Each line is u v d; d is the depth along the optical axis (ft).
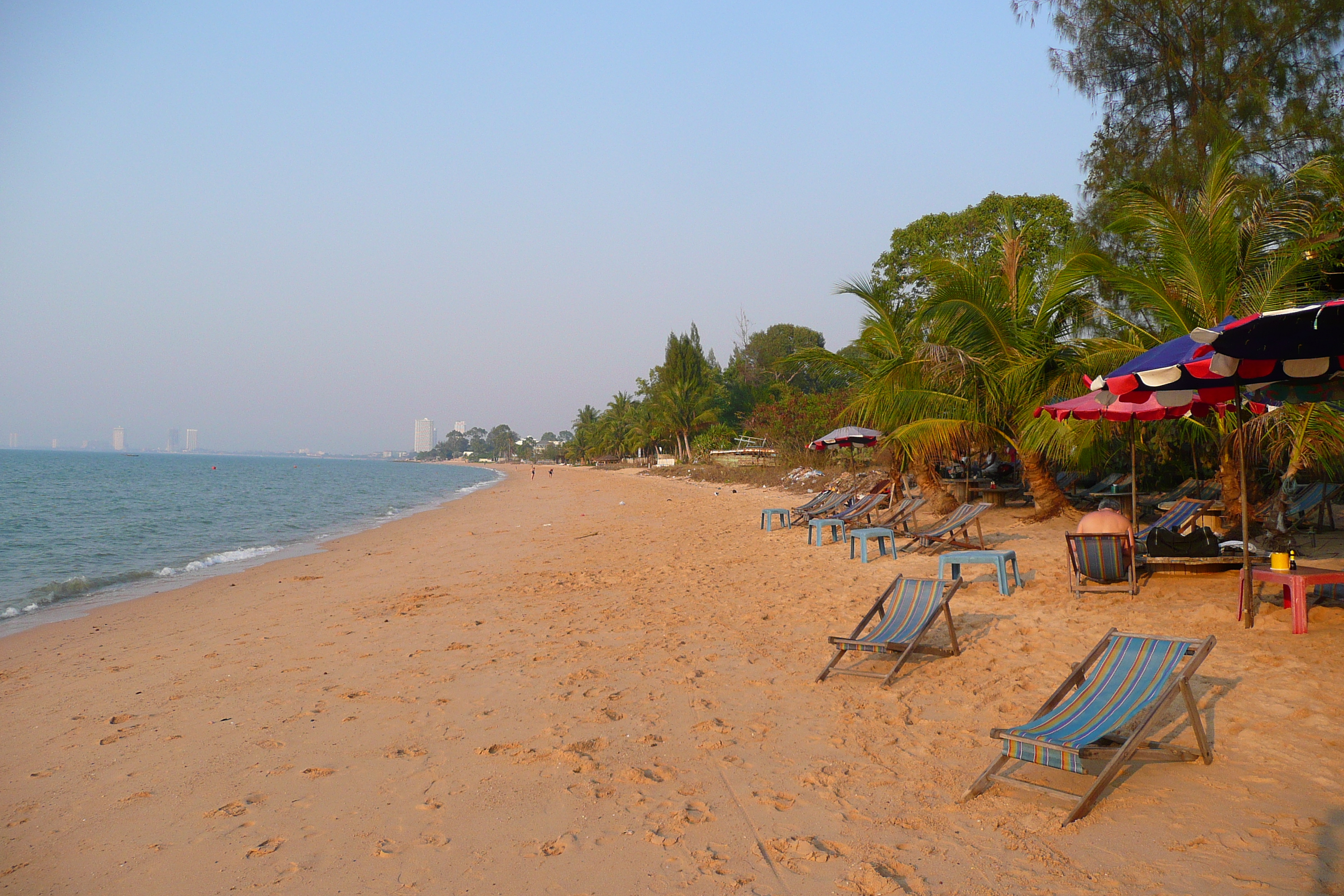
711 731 17.56
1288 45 49.47
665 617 29.76
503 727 18.38
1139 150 55.72
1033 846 11.95
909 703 18.62
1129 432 43.37
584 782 15.10
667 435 244.83
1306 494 35.70
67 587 45.78
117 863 12.76
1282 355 15.66
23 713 21.58
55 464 394.52
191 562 57.62
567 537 65.72
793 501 85.05
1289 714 16.02
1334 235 31.76
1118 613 24.85
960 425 48.67
